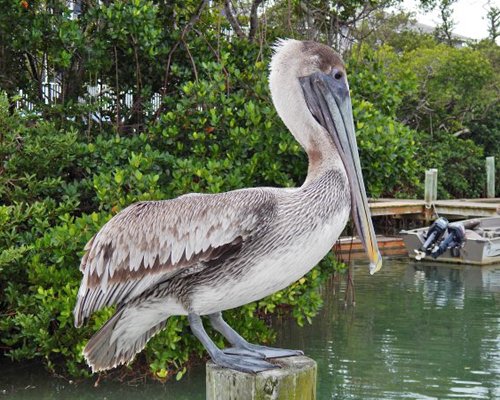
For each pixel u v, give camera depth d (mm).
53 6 2947
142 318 1545
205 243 1486
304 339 3350
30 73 3217
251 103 2723
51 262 2576
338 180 1506
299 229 1462
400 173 3027
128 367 2592
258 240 1471
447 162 9953
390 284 5000
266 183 2838
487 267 5992
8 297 2475
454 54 9539
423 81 9547
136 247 1521
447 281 5219
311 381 1382
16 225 2541
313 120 1562
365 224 1566
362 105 2838
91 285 1552
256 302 2658
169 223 1514
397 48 10852
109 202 2520
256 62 2986
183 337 2535
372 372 2873
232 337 1514
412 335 3479
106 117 3314
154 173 2668
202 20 3471
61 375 2602
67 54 2857
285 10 3850
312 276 2797
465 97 9781
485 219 6711
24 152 2670
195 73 2941
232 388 1356
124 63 3215
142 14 2865
